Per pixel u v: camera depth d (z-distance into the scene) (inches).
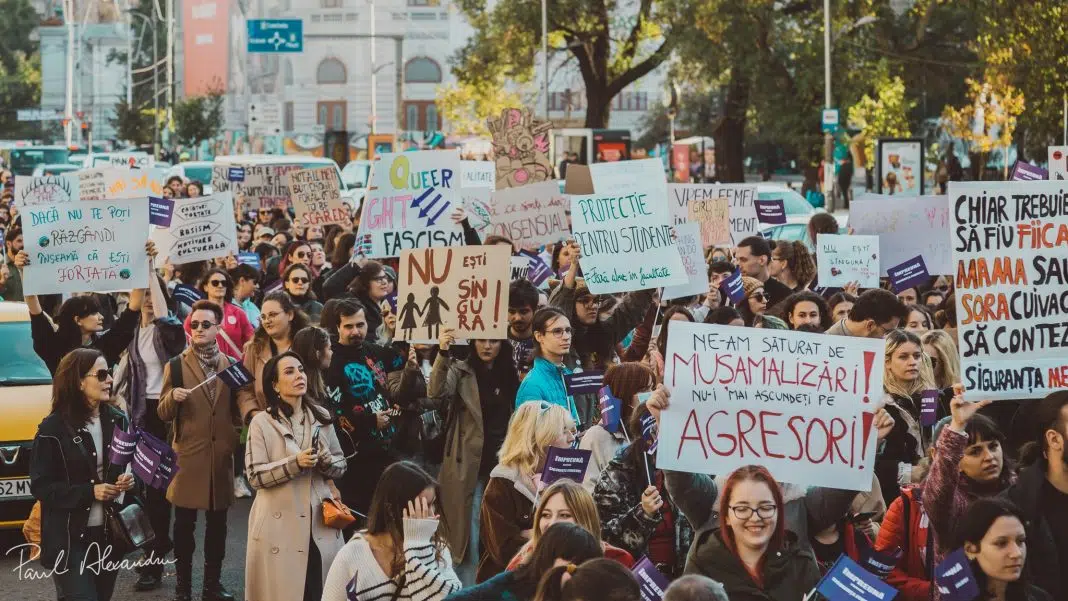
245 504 559.8
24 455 473.7
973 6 1749.5
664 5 2075.5
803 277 600.1
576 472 306.5
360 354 430.0
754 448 282.4
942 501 283.1
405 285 418.3
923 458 333.4
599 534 265.4
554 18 2320.4
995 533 256.8
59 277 495.2
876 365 281.1
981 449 293.1
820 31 2009.1
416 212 565.9
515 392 423.8
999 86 1683.1
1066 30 1599.4
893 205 618.5
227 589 444.1
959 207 320.5
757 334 284.2
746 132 3179.1
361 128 4466.0
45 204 495.2
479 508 424.8
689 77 2198.6
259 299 684.7
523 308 464.1
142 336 498.9
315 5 4436.5
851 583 241.9
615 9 2369.6
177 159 3255.4
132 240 497.7
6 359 517.3
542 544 232.1
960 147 2364.7
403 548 281.1
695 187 700.0
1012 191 321.4
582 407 418.6
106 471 372.5
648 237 479.2
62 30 5418.3
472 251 413.1
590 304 477.7
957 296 320.8
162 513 451.5
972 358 321.1
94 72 5393.7
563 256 642.8
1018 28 1633.9
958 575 251.9
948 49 2155.5
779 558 262.2
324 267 740.0
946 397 398.6
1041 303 322.7
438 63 4475.9
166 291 543.2
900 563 299.0
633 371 346.0
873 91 2043.6
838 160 2101.4
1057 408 285.7
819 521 295.0
